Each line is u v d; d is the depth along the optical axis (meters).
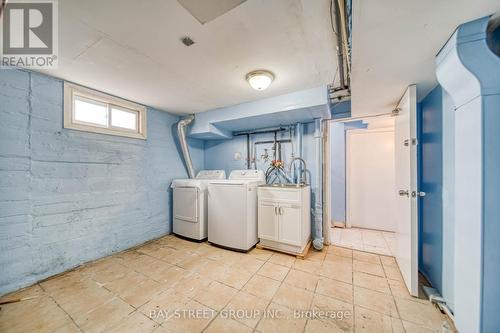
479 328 1.02
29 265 1.84
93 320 1.41
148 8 1.15
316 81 2.13
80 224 2.21
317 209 2.81
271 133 3.34
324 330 1.31
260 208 2.64
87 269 2.12
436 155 1.75
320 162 2.81
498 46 1.05
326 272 2.04
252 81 1.98
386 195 3.53
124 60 1.72
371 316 1.43
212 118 3.11
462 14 0.94
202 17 1.22
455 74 1.13
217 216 2.74
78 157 2.21
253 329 1.33
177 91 2.40
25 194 1.84
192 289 1.77
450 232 1.48
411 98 1.70
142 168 2.90
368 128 3.54
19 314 1.47
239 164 3.63
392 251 2.59
